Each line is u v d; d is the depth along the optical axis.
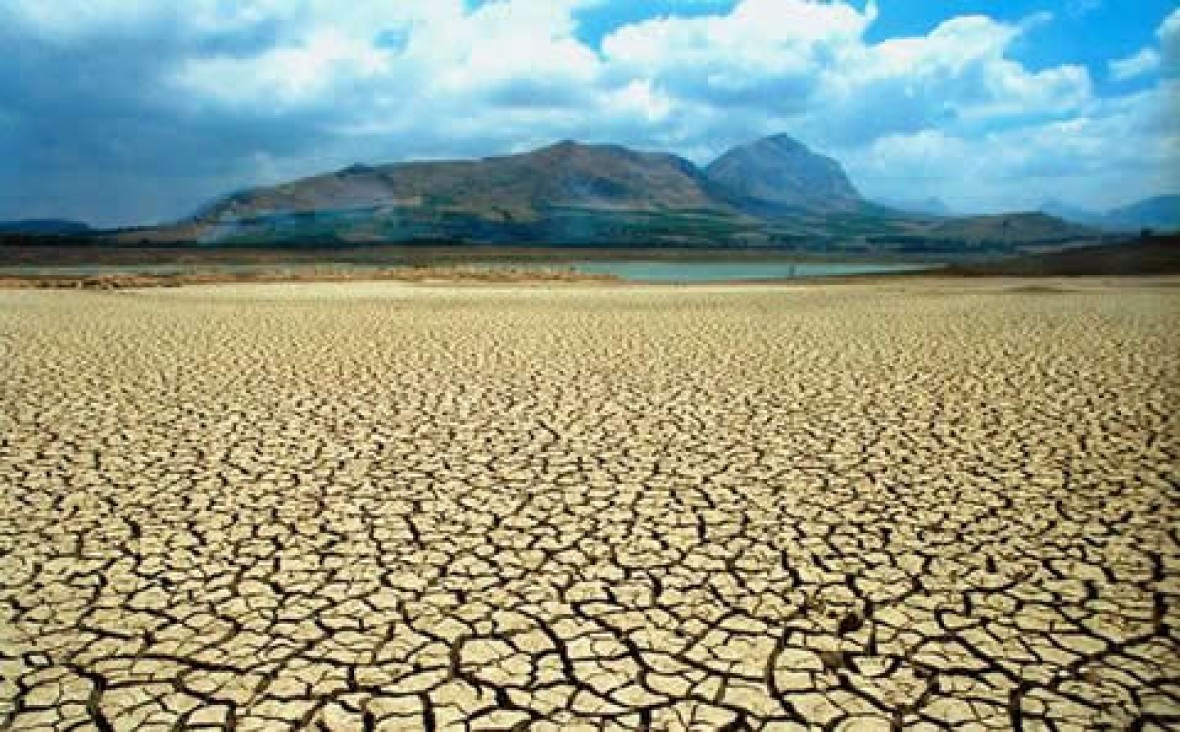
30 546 4.08
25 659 3.06
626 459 5.58
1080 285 22.62
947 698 2.82
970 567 3.85
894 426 6.46
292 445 5.89
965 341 11.24
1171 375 8.49
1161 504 4.66
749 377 8.57
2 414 6.76
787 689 2.88
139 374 8.62
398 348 10.60
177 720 2.71
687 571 3.83
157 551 4.03
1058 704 2.79
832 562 3.92
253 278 27.62
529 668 3.02
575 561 3.95
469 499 4.79
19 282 24.47
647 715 2.75
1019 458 5.59
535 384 8.16
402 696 2.85
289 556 3.99
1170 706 2.77
